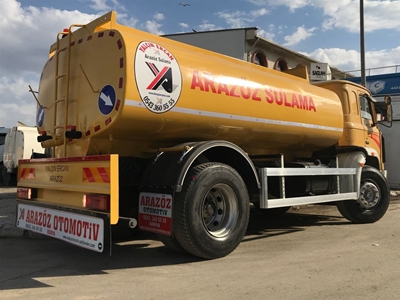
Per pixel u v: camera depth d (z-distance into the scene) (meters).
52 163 4.87
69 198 4.55
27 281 3.96
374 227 7.02
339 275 4.09
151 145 5.02
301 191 6.50
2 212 8.09
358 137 7.64
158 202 4.45
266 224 7.38
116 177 3.93
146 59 4.32
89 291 3.64
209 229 4.80
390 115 8.64
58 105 5.09
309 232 6.52
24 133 14.29
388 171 15.12
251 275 4.08
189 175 4.46
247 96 5.39
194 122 4.83
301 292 3.59
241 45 17.30
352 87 7.82
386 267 4.39
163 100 4.42
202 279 3.96
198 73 4.83
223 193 4.89
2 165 16.67
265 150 6.58
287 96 6.08
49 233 4.69
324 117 6.81
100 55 4.46
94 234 3.98
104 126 4.33
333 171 6.70
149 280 3.94
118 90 4.18
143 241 5.79
